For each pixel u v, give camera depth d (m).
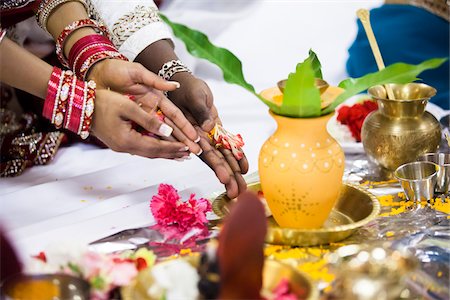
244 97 2.14
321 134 1.24
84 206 1.49
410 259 1.02
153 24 1.69
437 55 2.37
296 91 1.20
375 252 1.04
